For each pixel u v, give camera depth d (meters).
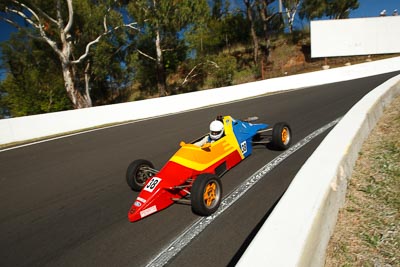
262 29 38.53
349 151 3.10
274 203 3.65
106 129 12.05
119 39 27.02
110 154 7.55
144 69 32.81
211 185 3.68
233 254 2.81
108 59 27.36
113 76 34.62
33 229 3.90
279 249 1.64
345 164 2.89
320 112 8.74
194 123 10.72
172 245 3.10
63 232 3.71
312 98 12.20
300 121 7.96
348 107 8.75
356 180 3.05
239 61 35.72
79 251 3.23
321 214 2.03
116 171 5.99
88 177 5.84
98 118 13.63
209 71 32.22
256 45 30.39
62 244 3.43
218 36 39.78
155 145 7.89
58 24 20.02
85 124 13.24
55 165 7.15
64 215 4.21
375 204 2.61
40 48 28.53
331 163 2.66
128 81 36.06
